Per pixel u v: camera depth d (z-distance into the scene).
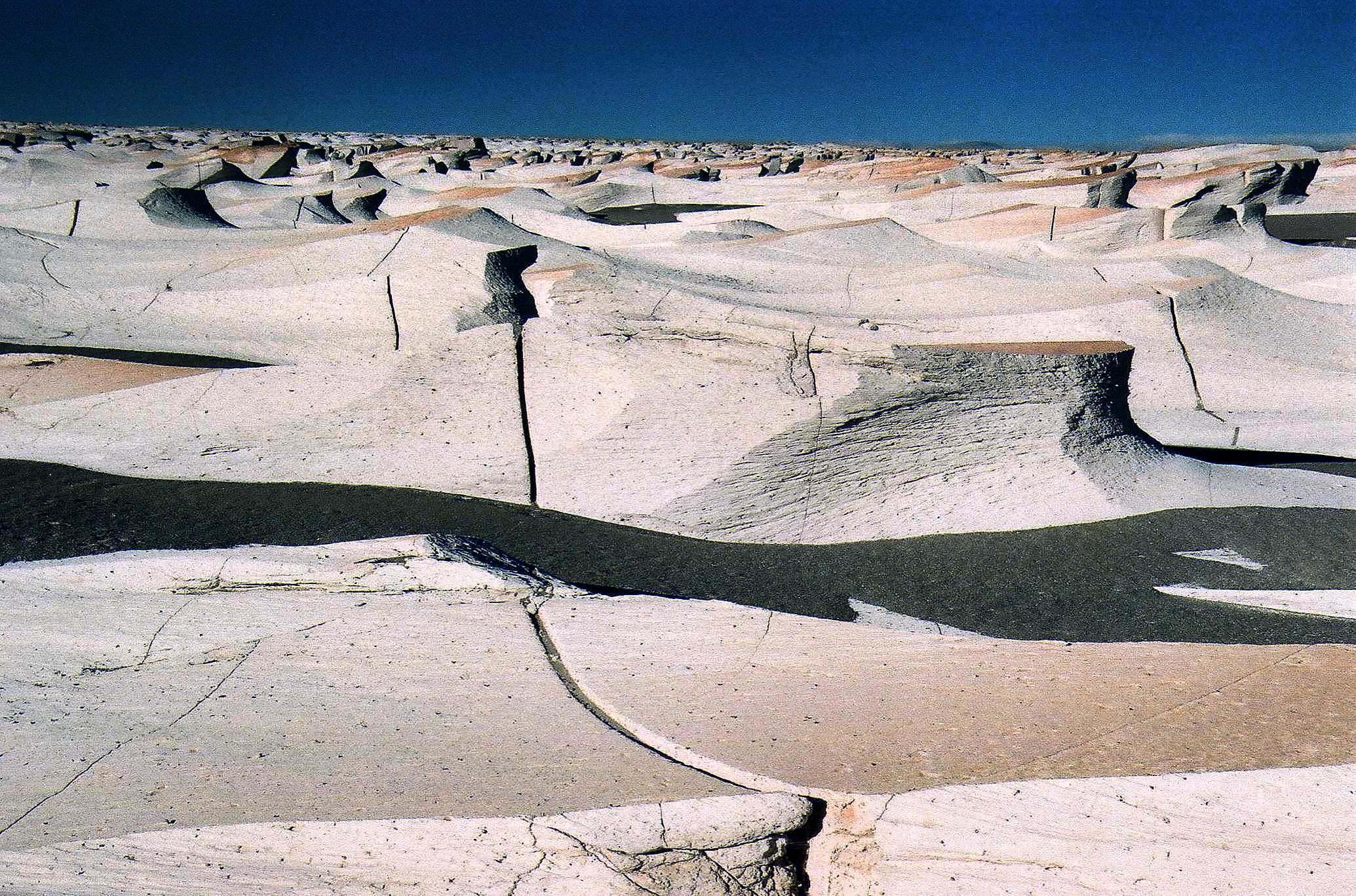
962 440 7.93
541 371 8.41
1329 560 7.05
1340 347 11.79
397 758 4.08
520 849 3.52
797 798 3.68
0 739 4.30
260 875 3.44
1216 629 6.04
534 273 11.90
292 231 15.55
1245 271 15.10
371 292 11.96
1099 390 8.23
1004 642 5.00
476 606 5.64
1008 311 11.30
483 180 35.97
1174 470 8.34
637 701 4.51
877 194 28.72
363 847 3.54
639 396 8.06
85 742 4.27
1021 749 3.92
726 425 7.86
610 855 3.49
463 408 8.37
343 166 35.34
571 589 5.96
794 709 4.38
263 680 4.80
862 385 7.82
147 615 5.55
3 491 7.85
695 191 33.50
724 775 3.89
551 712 4.45
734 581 6.73
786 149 77.38
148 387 8.93
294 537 7.22
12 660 5.05
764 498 7.67
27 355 9.55
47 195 23.59
